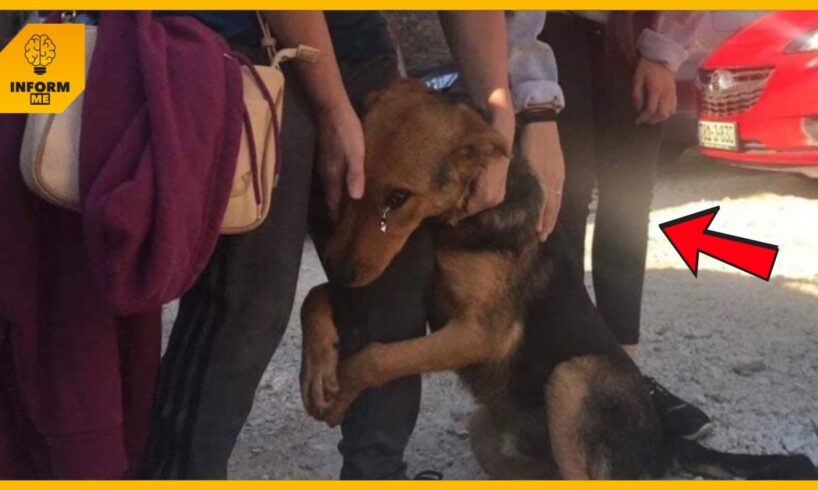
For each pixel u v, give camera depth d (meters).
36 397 1.03
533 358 1.45
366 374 1.32
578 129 1.70
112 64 0.96
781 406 1.82
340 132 1.16
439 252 1.36
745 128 3.44
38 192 0.94
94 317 1.03
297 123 1.15
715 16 3.92
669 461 1.50
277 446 1.73
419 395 1.42
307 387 1.36
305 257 3.01
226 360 1.16
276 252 1.15
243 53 1.14
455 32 1.35
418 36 3.36
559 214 1.71
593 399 1.43
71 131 0.93
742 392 1.88
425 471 1.57
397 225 1.24
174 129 0.92
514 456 1.55
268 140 1.04
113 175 0.91
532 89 1.45
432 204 1.26
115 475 1.06
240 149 1.01
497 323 1.39
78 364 1.03
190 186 0.93
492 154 1.27
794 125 3.31
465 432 1.76
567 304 1.48
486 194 1.29
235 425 1.19
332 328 1.37
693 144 4.05
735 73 3.46
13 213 0.98
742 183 3.86
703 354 2.08
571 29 1.68
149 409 1.17
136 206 0.89
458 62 1.37
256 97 1.03
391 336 1.35
